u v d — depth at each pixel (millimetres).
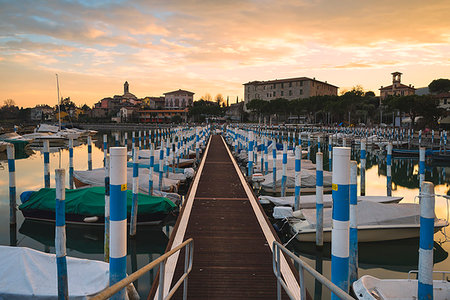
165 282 7531
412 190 25578
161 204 14469
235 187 18719
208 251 9523
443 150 40438
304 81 116625
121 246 5125
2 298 6961
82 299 7016
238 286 7480
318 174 12219
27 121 132125
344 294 2834
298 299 6895
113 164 5023
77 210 14266
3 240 13953
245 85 134375
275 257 6805
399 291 7816
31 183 26344
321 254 12219
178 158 30031
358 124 91125
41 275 7379
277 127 87562
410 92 103188
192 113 124688
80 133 74188
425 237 5477
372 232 12391
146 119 134000
